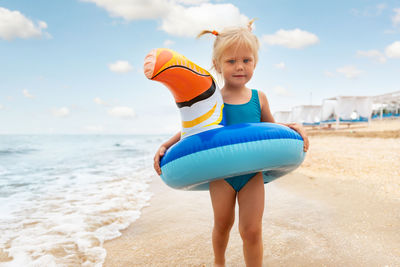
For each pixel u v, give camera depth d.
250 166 1.79
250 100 2.33
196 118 2.03
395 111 36.69
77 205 4.11
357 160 6.75
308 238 2.71
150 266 2.34
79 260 2.43
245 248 1.96
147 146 19.62
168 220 3.43
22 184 5.78
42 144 21.25
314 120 31.42
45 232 3.04
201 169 1.81
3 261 2.38
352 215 3.24
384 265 2.17
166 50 1.86
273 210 3.58
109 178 6.42
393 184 4.41
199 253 2.55
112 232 3.08
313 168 6.12
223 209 2.09
